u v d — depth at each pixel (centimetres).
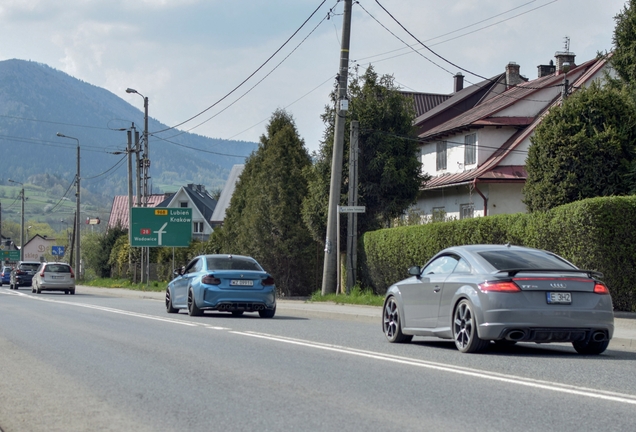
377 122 2948
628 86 2370
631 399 748
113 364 1025
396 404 734
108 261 6297
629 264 1723
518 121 3484
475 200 3425
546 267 1101
